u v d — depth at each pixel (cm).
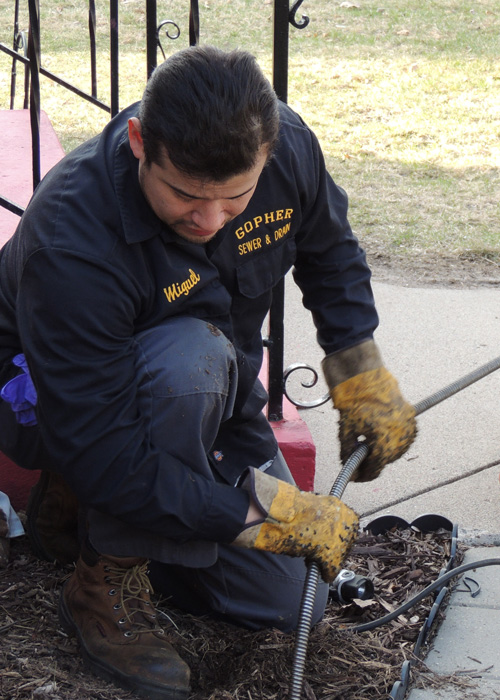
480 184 620
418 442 330
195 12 270
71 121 715
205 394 184
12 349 202
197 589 221
